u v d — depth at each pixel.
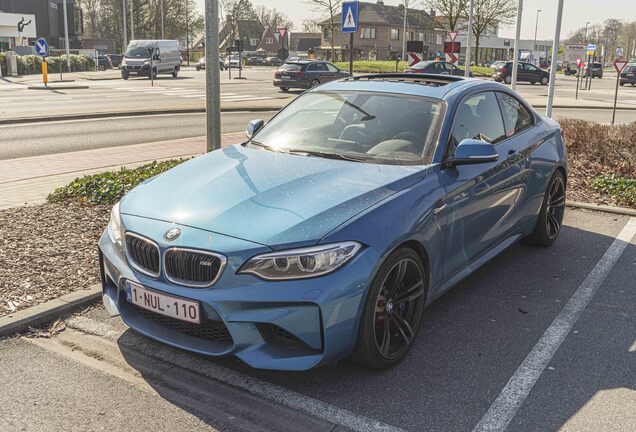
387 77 5.08
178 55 40.72
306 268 3.03
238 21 119.56
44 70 28.09
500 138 4.85
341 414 3.07
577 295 4.70
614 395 3.29
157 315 3.43
